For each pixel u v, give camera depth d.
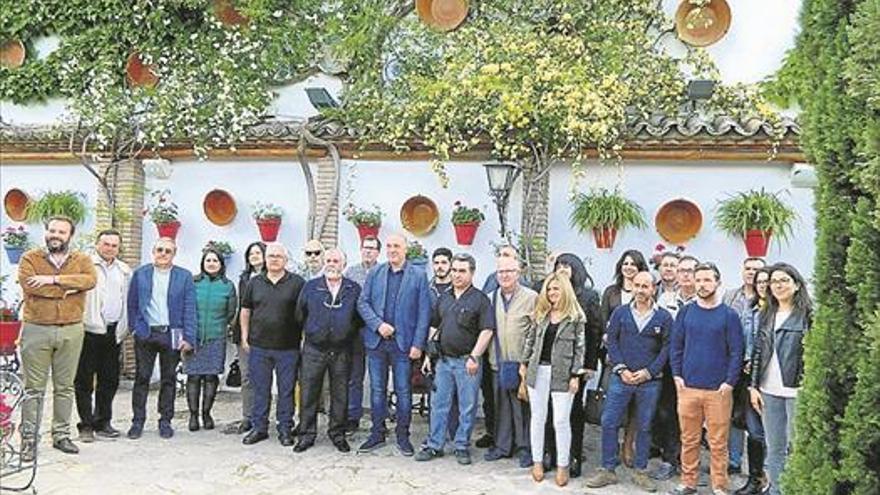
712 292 6.64
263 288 8.24
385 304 8.03
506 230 9.80
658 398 7.05
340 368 8.09
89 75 12.01
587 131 8.94
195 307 8.48
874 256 3.49
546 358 7.14
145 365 8.35
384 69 10.80
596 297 7.54
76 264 7.55
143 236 11.46
